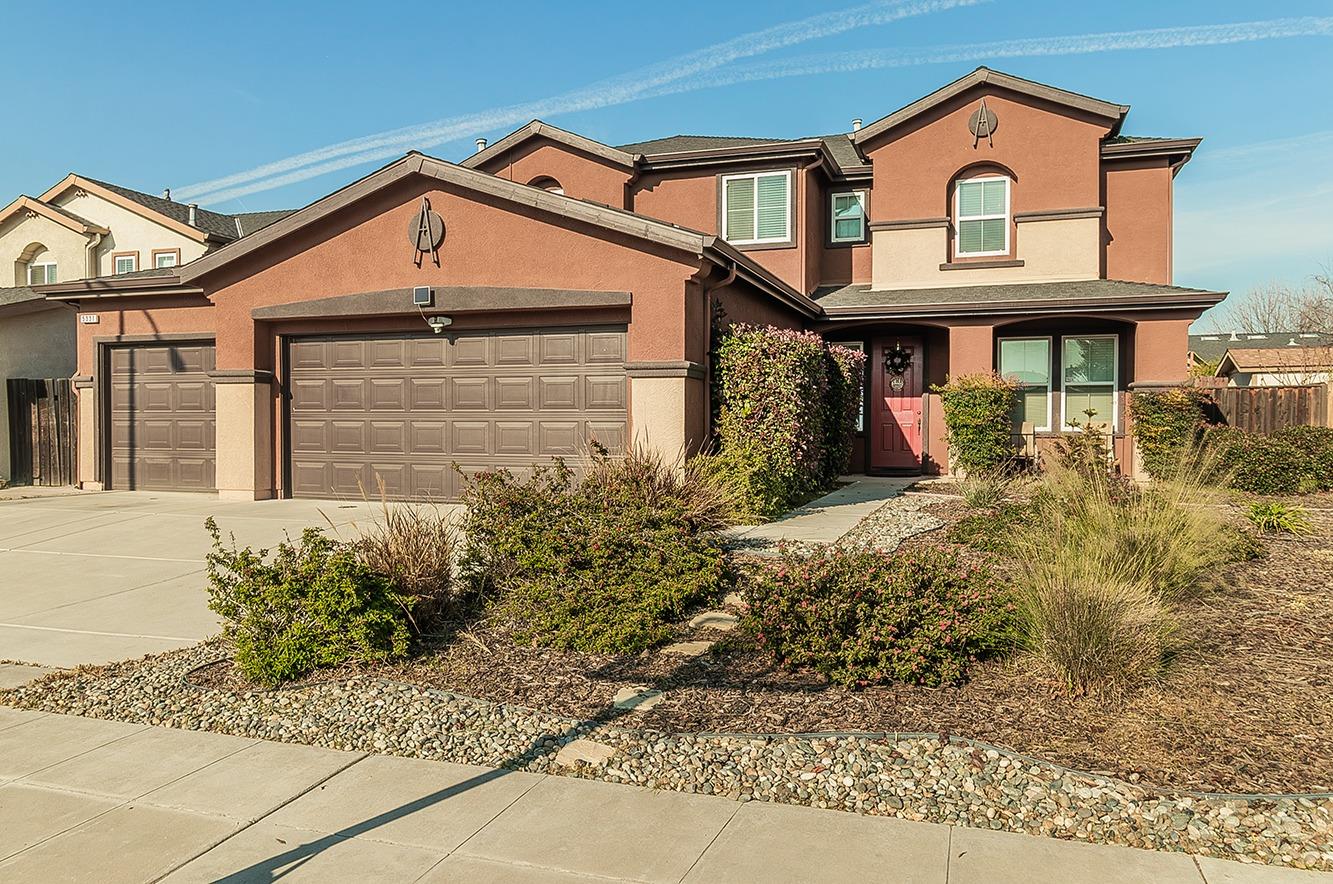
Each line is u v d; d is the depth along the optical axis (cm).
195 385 1434
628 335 1132
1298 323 4572
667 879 334
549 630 623
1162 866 336
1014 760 418
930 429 1670
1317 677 508
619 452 1126
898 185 1689
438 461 1239
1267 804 375
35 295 1861
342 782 424
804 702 503
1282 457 1227
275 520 1112
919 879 330
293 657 570
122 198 2414
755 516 987
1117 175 1647
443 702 522
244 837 370
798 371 1116
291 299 1266
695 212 1677
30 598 776
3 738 485
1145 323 1477
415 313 1213
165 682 568
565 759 445
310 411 1305
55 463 1588
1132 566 629
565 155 1709
